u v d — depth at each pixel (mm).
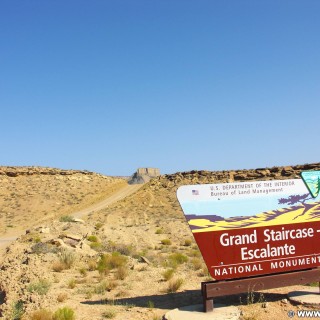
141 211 83875
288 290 12414
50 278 16359
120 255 21031
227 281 10445
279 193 11234
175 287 13852
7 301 13164
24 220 79625
